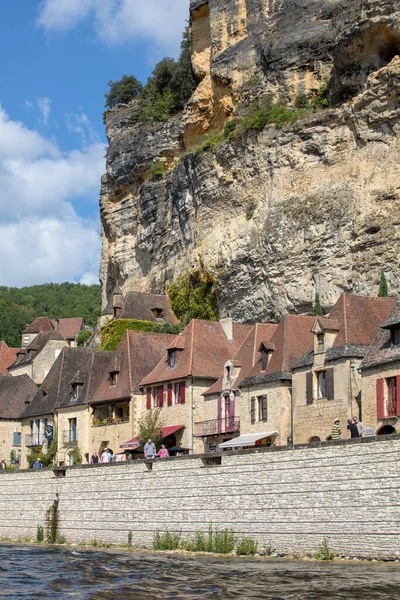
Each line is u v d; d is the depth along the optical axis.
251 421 48.81
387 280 64.75
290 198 73.50
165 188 94.25
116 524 42.75
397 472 29.64
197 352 56.88
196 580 28.55
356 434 34.78
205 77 91.75
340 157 71.50
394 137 68.19
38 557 37.28
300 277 70.62
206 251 81.31
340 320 44.53
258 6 85.31
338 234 68.50
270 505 34.62
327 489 32.28
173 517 39.44
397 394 38.44
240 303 77.06
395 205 65.94
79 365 68.88
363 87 71.75
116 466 43.16
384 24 68.12
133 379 60.62
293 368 45.75
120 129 106.62
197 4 94.38
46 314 159.38
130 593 26.59
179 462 39.41
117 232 103.75
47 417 67.00
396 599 23.98
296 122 74.88
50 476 47.44
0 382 75.56
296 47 78.94
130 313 85.62
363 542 30.69
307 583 26.86
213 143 83.62
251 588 26.53
